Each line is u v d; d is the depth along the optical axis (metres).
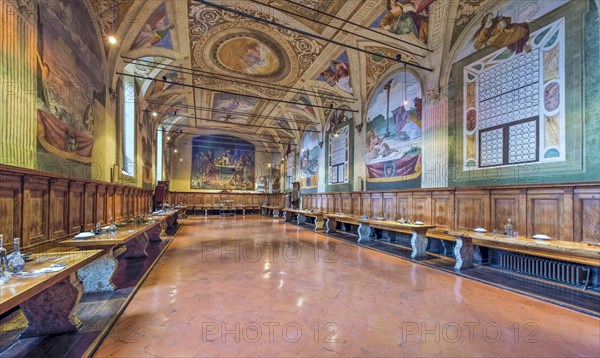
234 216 22.28
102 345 2.89
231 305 3.96
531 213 5.94
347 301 4.12
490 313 3.73
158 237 9.59
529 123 6.13
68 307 3.12
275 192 25.89
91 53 6.98
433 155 8.59
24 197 4.02
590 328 3.31
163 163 19.62
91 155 6.99
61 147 5.43
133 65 10.52
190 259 6.88
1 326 3.32
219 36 9.67
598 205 4.84
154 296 4.31
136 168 11.51
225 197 25.55
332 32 9.26
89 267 4.42
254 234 11.56
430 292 4.55
